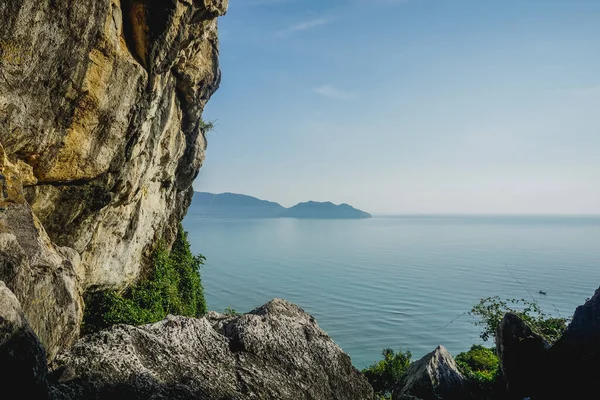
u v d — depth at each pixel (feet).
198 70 59.82
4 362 18.53
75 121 36.11
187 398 25.75
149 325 30.96
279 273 544.62
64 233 42.60
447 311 353.51
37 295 25.30
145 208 63.52
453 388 59.57
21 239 27.27
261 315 37.60
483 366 86.63
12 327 19.22
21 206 28.68
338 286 462.19
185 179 81.76
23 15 28.71
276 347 34.78
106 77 37.42
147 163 53.36
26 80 30.55
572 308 322.96
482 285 471.21
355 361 230.07
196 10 46.42
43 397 19.74
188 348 30.42
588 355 39.50
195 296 89.76
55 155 35.55
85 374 23.80
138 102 42.88
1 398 18.15
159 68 44.19
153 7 40.75
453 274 558.15
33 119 32.04
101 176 42.83
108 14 35.94
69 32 32.37
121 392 23.89
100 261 53.06
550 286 447.01
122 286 62.69
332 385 35.65
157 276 72.59
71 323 28.14
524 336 54.08
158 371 27.04
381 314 342.85
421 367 62.59
